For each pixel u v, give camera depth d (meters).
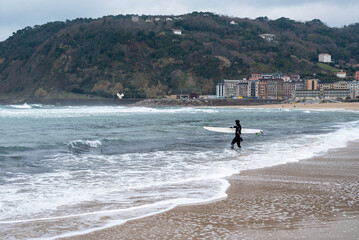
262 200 8.04
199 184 9.98
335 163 13.59
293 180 10.40
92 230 6.12
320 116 62.47
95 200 8.24
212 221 6.52
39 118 48.41
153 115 63.47
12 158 14.10
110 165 13.41
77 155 15.70
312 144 20.20
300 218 6.61
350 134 26.03
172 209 7.38
